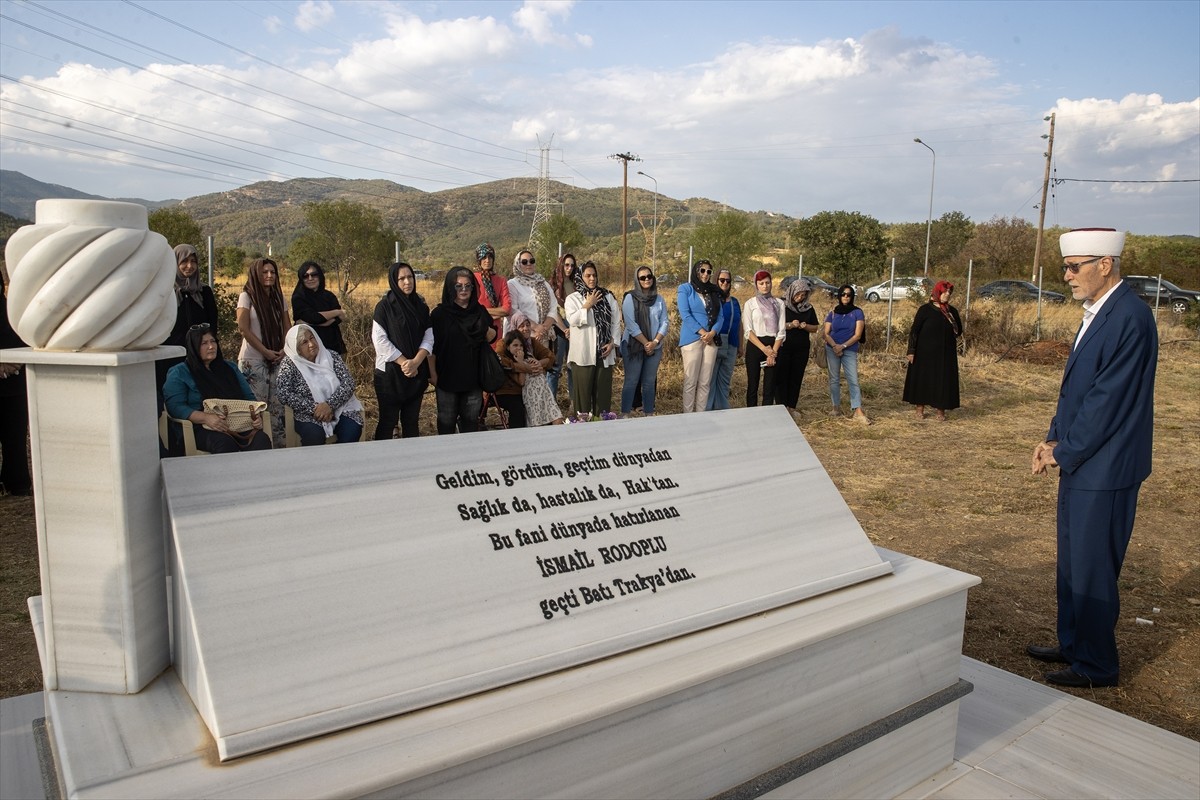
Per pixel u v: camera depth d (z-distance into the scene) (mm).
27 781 2451
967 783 2783
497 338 6441
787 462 3021
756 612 2465
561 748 1843
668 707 2027
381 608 1943
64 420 1808
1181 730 3301
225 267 29578
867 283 39062
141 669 1897
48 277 1760
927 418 10359
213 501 1937
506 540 2230
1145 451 3510
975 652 3994
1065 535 3670
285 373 4852
